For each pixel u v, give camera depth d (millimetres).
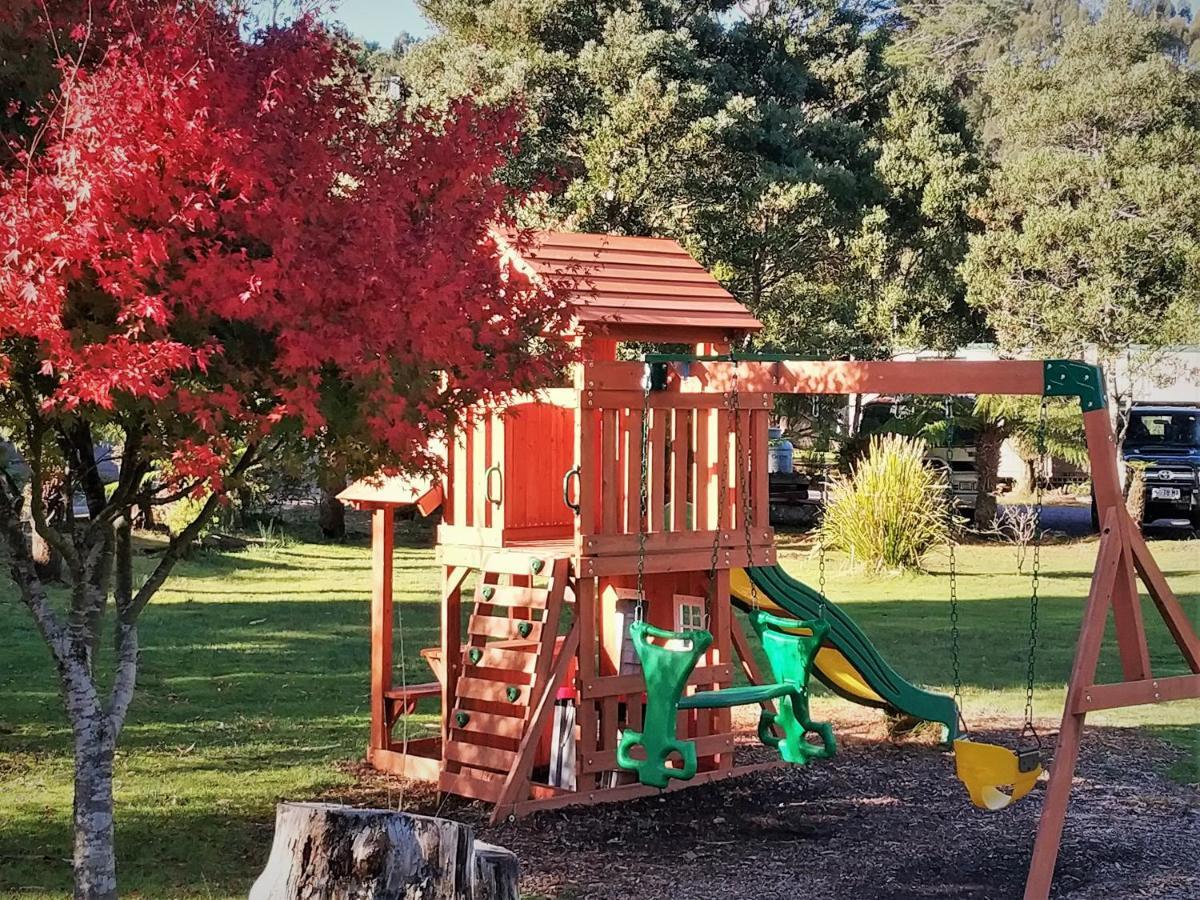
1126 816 8180
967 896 6586
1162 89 35281
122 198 4805
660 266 9867
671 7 34969
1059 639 15047
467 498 8875
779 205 30500
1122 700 6441
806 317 32406
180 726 10219
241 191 4961
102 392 4633
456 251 5691
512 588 8578
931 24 63031
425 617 16250
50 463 6180
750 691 7590
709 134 28688
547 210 24750
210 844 7258
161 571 6125
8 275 4621
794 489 30469
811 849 7445
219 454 5273
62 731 9797
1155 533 27281
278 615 16141
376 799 8391
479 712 8617
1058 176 32469
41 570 17609
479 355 5754
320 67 5656
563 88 30562
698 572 9164
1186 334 29781
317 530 27078
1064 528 29234
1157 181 30938
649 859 7227
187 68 4953
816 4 40156
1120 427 28484
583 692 8422
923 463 24594
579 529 8273
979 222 36781
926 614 16984
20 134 5426
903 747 10164
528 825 7863
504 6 32250
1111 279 30469
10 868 6691
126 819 7719
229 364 5227
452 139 5812
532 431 8883
